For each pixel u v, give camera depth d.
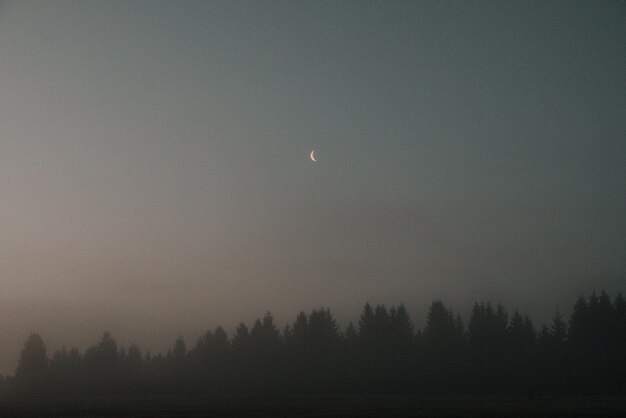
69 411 73.31
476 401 91.19
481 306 154.62
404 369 144.25
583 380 122.12
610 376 122.12
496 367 138.00
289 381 148.50
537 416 57.69
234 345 168.88
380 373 143.38
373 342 154.38
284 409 73.31
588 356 133.88
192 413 66.38
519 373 131.88
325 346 153.12
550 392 115.44
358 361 151.25
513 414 60.59
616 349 132.88
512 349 146.50
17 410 76.12
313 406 80.50
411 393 127.06
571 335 141.62
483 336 149.38
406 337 154.88
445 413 63.22
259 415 62.12
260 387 144.62
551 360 136.00
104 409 76.88
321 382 143.75
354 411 67.88
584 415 58.22
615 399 94.38
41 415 66.38
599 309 138.88
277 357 162.00
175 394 139.88
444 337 150.88
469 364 142.12
